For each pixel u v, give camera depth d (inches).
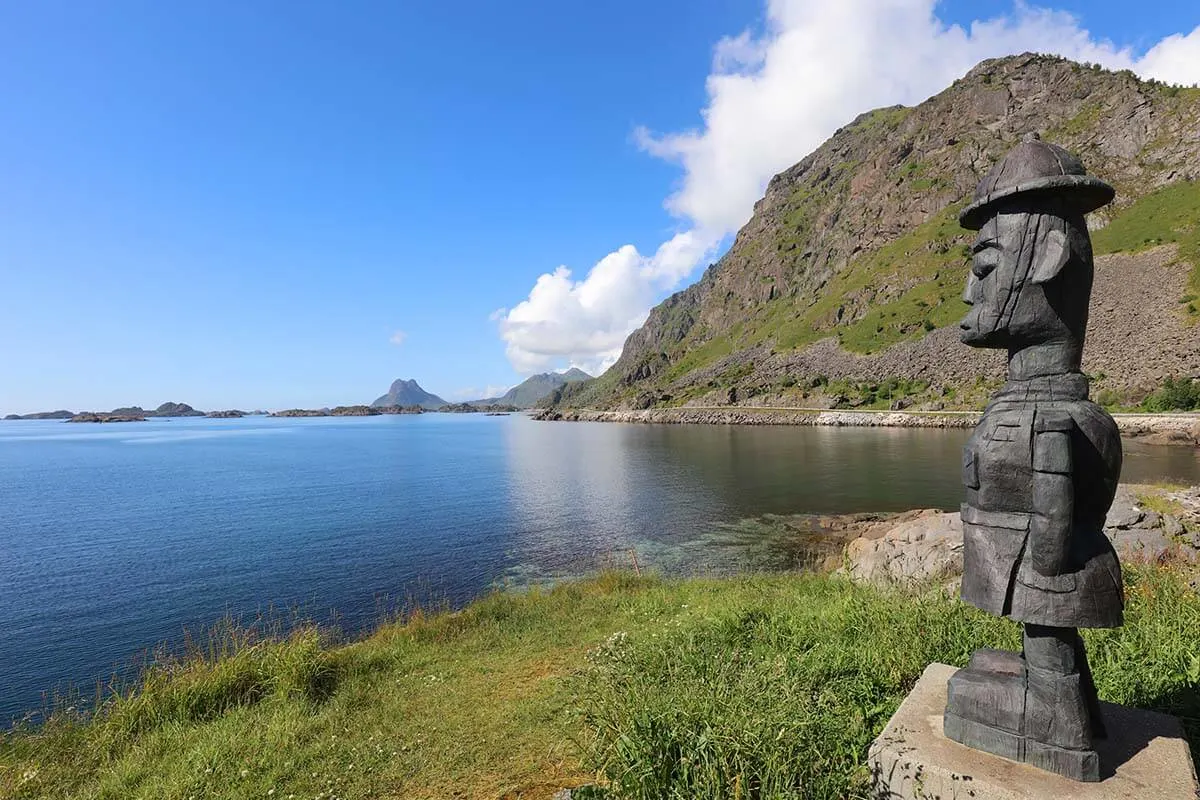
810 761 159.2
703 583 512.7
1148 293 2640.3
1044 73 5295.3
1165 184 3607.3
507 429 4697.3
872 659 229.3
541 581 725.3
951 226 4778.5
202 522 1087.0
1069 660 144.9
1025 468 144.8
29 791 232.1
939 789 144.0
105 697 441.7
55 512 1211.9
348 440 3794.3
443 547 888.3
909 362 3526.1
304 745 248.1
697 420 3986.2
